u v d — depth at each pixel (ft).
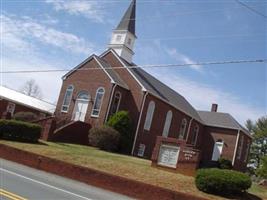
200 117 185.47
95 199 52.16
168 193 60.54
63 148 94.84
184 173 78.48
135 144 128.16
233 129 180.24
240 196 65.62
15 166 69.82
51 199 44.70
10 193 42.91
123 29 150.20
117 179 64.69
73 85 137.18
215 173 64.54
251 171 220.64
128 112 130.52
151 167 81.51
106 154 100.22
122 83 133.49
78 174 68.39
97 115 128.88
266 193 74.43
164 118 148.25
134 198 61.87
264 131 253.03
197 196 59.21
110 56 141.59
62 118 130.93
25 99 182.09
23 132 93.40
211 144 181.78
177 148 81.15
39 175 64.49
